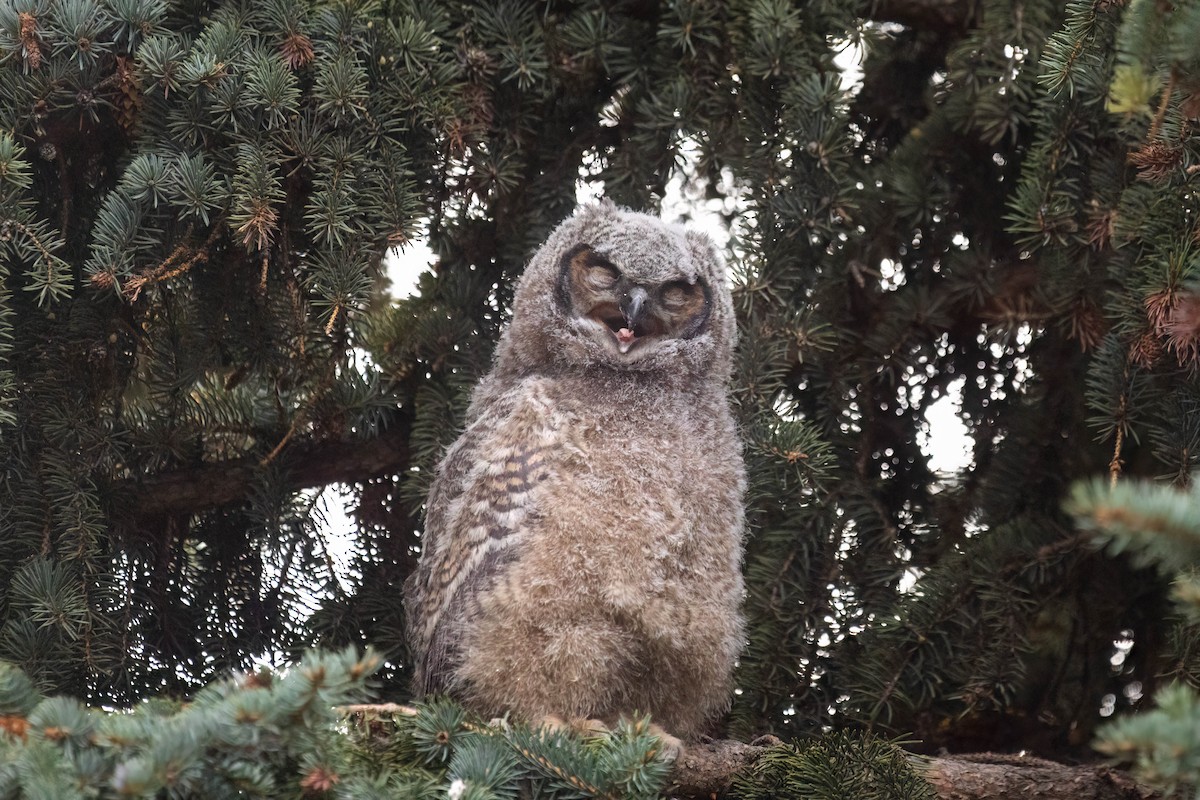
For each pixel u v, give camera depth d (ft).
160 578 33.65
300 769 18.86
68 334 31.32
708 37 33.35
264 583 34.53
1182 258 25.21
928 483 35.81
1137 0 18.04
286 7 30.19
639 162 34.22
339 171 29.81
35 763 16.98
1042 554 31.60
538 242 34.42
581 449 27.50
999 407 36.73
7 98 29.43
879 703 30.68
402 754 22.98
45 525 29.91
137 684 31.91
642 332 29.48
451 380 33.35
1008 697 31.32
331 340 32.07
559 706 26.81
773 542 32.32
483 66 33.12
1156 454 27.71
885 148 38.63
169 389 33.12
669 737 26.55
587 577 26.66
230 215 29.17
